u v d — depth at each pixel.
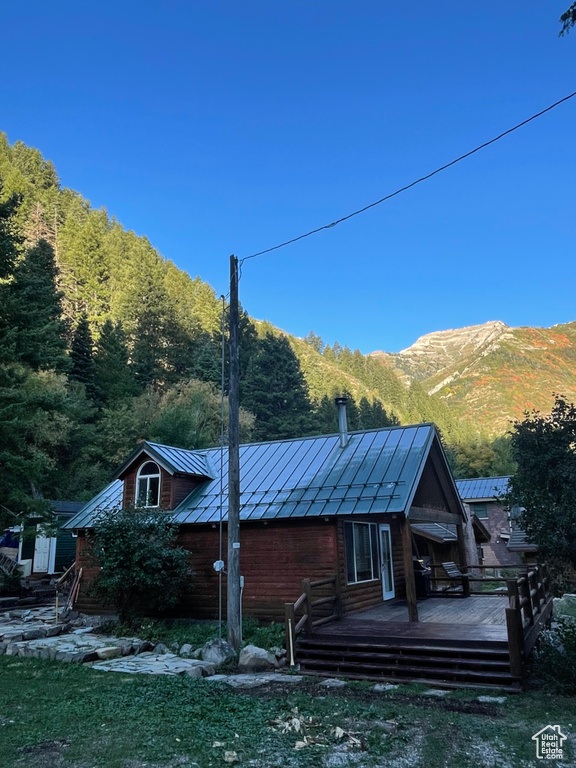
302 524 13.13
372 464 14.04
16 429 18.03
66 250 83.94
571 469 8.38
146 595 13.35
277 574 13.19
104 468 35.41
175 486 15.48
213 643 10.55
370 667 9.28
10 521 18.23
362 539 14.66
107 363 44.88
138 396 43.81
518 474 9.36
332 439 16.22
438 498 16.03
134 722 6.66
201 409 40.25
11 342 18.94
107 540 13.18
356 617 12.61
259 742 6.04
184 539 14.75
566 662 8.18
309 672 9.56
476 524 26.09
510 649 8.33
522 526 9.12
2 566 22.53
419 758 5.57
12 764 5.41
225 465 16.80
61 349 35.97
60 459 33.91
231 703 7.48
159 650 11.45
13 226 20.61
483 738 6.09
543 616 11.86
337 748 5.86
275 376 55.31
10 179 94.69
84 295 74.12
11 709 7.27
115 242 95.25
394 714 6.98
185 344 62.59
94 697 7.77
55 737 6.18
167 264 100.81
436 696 7.89
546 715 6.79
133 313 65.69
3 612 16.80
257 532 13.66
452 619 11.73
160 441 36.00
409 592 11.49
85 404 35.97
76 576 16.20
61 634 13.46
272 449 16.81
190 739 6.09
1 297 18.88
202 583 14.26
